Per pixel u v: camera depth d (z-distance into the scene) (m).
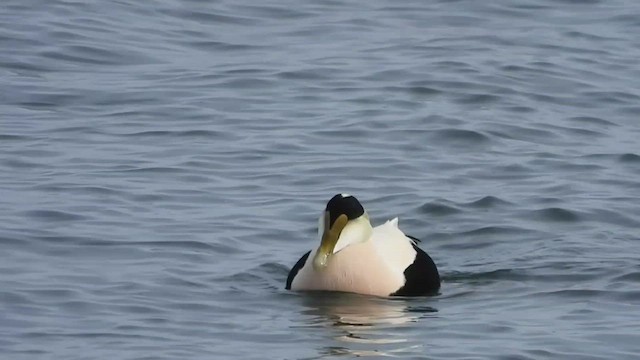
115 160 17.44
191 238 14.71
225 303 12.88
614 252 14.51
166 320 12.29
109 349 11.42
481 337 11.89
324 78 21.19
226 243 14.65
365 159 17.72
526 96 20.64
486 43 23.20
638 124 19.73
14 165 17.12
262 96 20.38
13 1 24.36
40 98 20.03
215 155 17.77
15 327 11.92
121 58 22.09
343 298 13.16
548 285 13.54
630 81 21.53
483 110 19.94
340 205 13.39
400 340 11.84
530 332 12.02
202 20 24.25
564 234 15.18
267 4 25.27
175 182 16.67
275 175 17.06
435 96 20.53
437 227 15.41
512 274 13.92
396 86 20.84
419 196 16.33
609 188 16.78
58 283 13.14
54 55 21.97
